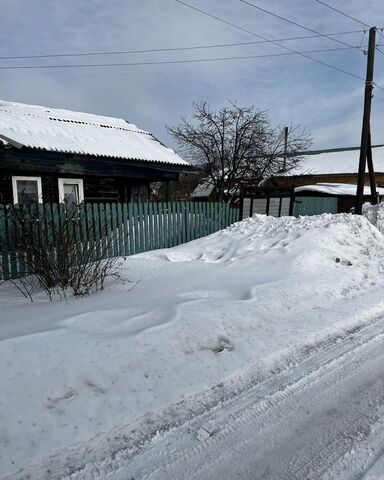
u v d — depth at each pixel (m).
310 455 2.36
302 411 2.83
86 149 10.32
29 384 2.62
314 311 4.91
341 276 6.43
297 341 3.96
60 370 2.81
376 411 2.84
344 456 2.35
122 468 2.22
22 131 10.10
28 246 5.38
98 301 4.72
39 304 4.70
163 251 8.45
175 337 3.55
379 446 2.44
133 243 8.49
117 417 2.59
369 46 12.76
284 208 13.05
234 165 19.80
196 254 8.44
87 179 11.59
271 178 20.72
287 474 2.21
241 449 2.42
